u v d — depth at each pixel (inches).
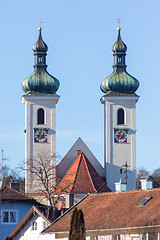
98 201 4441.4
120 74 7849.4
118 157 7706.7
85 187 7170.3
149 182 4525.1
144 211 4092.0
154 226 3900.1
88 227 4192.9
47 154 7628.0
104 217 4212.6
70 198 6378.0
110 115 7746.1
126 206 4247.0
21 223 5088.6
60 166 7706.7
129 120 7751.0
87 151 7775.6
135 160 7711.6
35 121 7706.7
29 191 7480.3
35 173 7219.5
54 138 7706.7
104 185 7317.9
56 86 7795.3
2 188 5792.3
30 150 7667.3
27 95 7711.6
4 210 5723.4
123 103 7765.8
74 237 3838.6
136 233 3976.4
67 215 4498.0
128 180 7677.2
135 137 7746.1
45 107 7736.2
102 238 4092.0
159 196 4200.3
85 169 7352.4
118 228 4042.8
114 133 7726.4
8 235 5226.4
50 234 4480.8
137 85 7829.7
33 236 5049.2
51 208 5137.8
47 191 6737.2
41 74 7815.0
